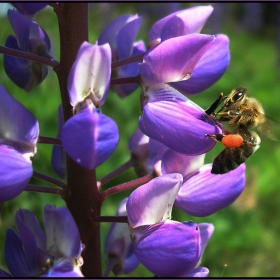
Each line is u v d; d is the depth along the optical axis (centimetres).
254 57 68
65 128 16
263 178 36
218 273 31
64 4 18
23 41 19
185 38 17
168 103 17
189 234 17
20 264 17
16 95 31
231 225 31
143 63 18
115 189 18
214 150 35
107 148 16
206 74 19
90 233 18
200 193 18
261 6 74
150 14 52
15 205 27
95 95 17
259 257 32
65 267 17
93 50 17
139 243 17
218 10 64
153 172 19
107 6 46
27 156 17
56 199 28
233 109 19
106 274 19
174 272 17
